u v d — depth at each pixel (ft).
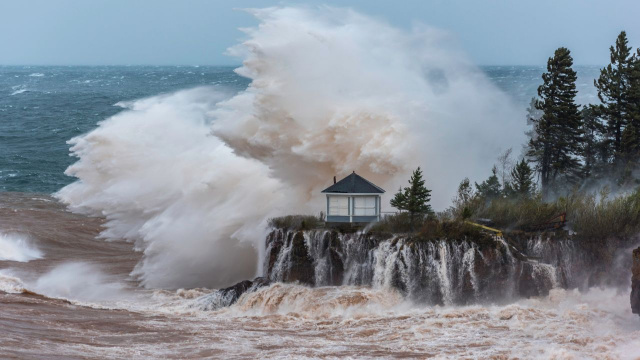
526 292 106.93
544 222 114.21
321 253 112.68
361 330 93.81
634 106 152.46
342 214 115.55
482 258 106.63
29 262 138.51
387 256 108.47
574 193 126.21
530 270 106.93
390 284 107.76
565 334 89.66
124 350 83.76
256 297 107.86
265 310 105.50
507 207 118.21
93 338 88.38
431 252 107.24
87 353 81.46
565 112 150.61
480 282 106.32
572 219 115.65
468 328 93.50
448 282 106.52
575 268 108.58
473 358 79.82
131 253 147.84
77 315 99.60
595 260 109.09
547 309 101.91
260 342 88.12
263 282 112.78
